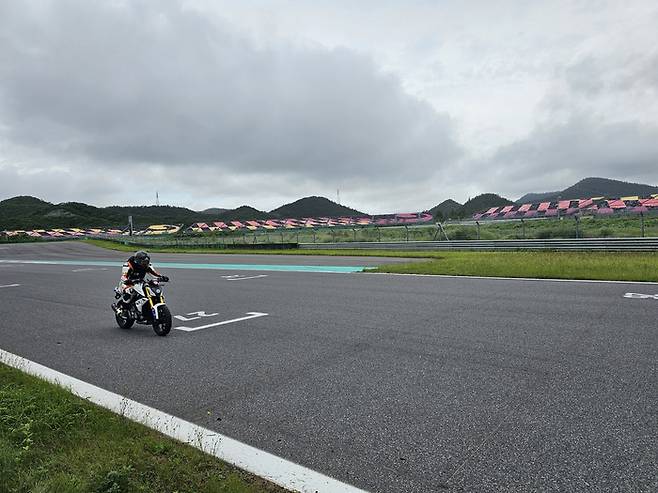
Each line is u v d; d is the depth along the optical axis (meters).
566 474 3.23
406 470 3.36
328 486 3.16
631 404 4.34
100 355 6.93
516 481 3.17
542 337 6.88
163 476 3.18
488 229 33.91
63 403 4.54
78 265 29.02
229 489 3.01
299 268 20.53
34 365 6.45
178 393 5.15
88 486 3.01
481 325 7.84
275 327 8.37
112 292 14.57
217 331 8.24
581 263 16.17
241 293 13.05
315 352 6.58
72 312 11.01
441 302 10.27
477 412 4.31
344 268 19.64
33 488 2.97
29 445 3.62
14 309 11.77
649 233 24.56
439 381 5.18
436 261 19.94
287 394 4.98
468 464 3.41
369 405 4.59
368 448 3.72
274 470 3.38
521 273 14.62
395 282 14.13
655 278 12.52
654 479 3.13
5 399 4.62
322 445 3.79
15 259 40.28
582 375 5.17
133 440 3.77
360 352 6.49
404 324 8.16
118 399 4.92
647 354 5.84
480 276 14.88
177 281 16.83
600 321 7.77
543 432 3.86
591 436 3.76
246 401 4.82
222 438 3.93
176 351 6.98
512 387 4.90
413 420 4.20
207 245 45.91
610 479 3.15
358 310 9.70
